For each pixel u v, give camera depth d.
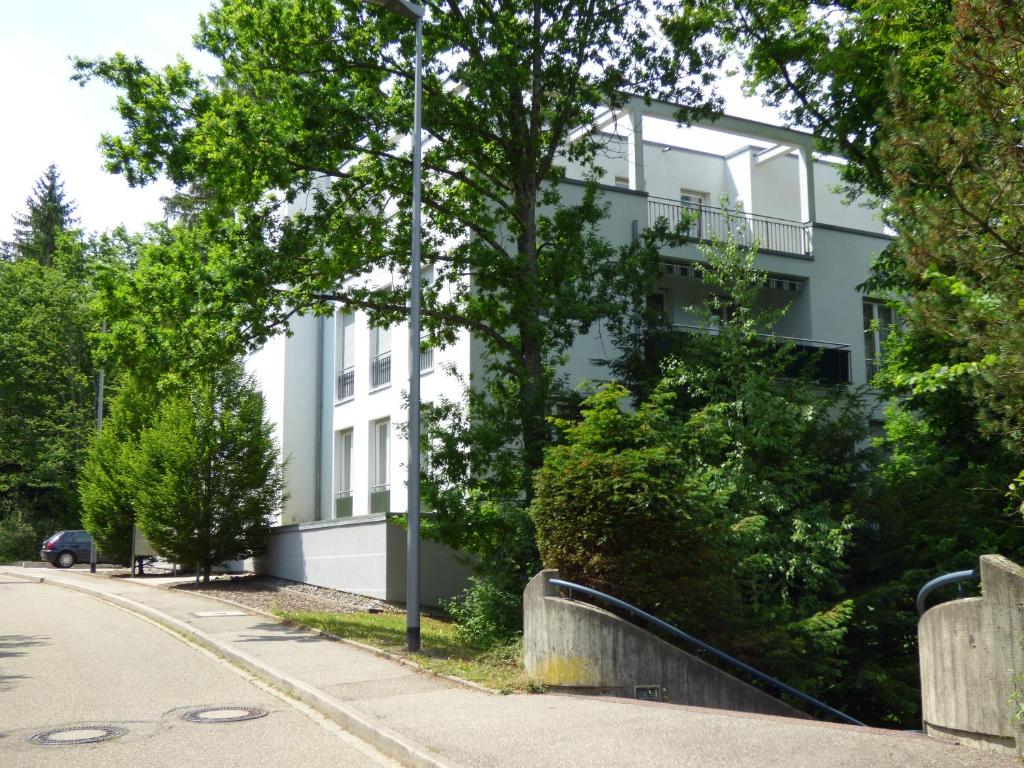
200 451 24.28
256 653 12.93
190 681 11.47
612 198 22.72
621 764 6.95
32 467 46.47
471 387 17.17
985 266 6.90
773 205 29.72
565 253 17.06
